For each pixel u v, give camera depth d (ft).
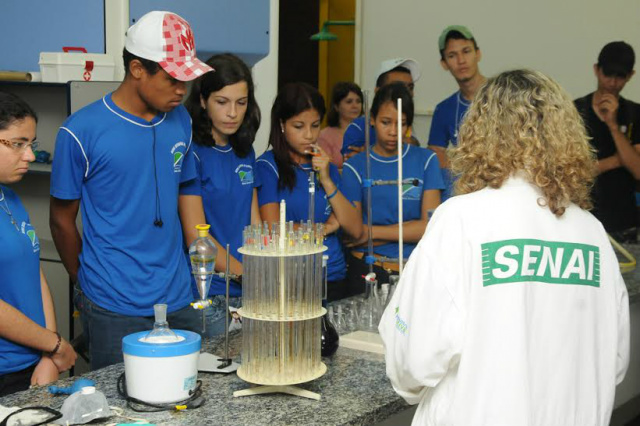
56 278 12.06
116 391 6.10
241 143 9.20
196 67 7.63
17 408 5.49
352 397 6.07
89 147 7.62
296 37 15.30
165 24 7.54
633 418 12.75
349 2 14.30
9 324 6.79
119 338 7.91
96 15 11.00
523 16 11.90
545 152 4.75
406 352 4.87
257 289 5.89
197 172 8.81
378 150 10.96
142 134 7.85
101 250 7.84
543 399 4.75
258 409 5.79
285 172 9.58
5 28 11.92
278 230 6.06
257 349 5.98
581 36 11.62
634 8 11.17
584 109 11.76
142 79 7.61
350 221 10.06
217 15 11.52
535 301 4.77
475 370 4.71
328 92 14.62
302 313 5.94
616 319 5.05
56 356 7.20
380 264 10.36
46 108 12.03
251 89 8.98
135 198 7.84
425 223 10.94
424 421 5.03
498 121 4.85
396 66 12.48
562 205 4.85
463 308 4.75
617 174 11.62
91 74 10.59
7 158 6.83
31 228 7.29
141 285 7.93
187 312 8.43
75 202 8.02
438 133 12.49
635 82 11.36
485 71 12.09
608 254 5.08
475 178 4.97
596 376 4.94
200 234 6.71
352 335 7.55
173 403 5.75
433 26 12.46
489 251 4.74
